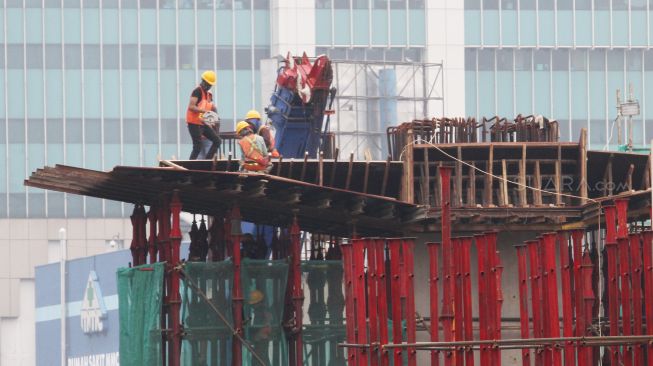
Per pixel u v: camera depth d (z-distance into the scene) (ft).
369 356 253.44
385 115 588.50
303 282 278.46
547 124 295.28
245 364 270.46
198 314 268.21
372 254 253.65
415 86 604.49
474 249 294.46
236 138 325.01
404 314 274.98
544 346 250.16
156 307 265.54
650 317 253.24
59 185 273.95
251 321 270.87
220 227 303.07
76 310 610.65
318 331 277.03
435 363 250.16
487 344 245.86
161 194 272.51
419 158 291.99
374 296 253.24
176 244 267.39
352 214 280.51
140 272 272.72
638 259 255.29
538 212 283.59
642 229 295.69
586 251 273.54
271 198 276.62
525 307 254.47
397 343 252.42
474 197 287.48
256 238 325.21
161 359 266.16
